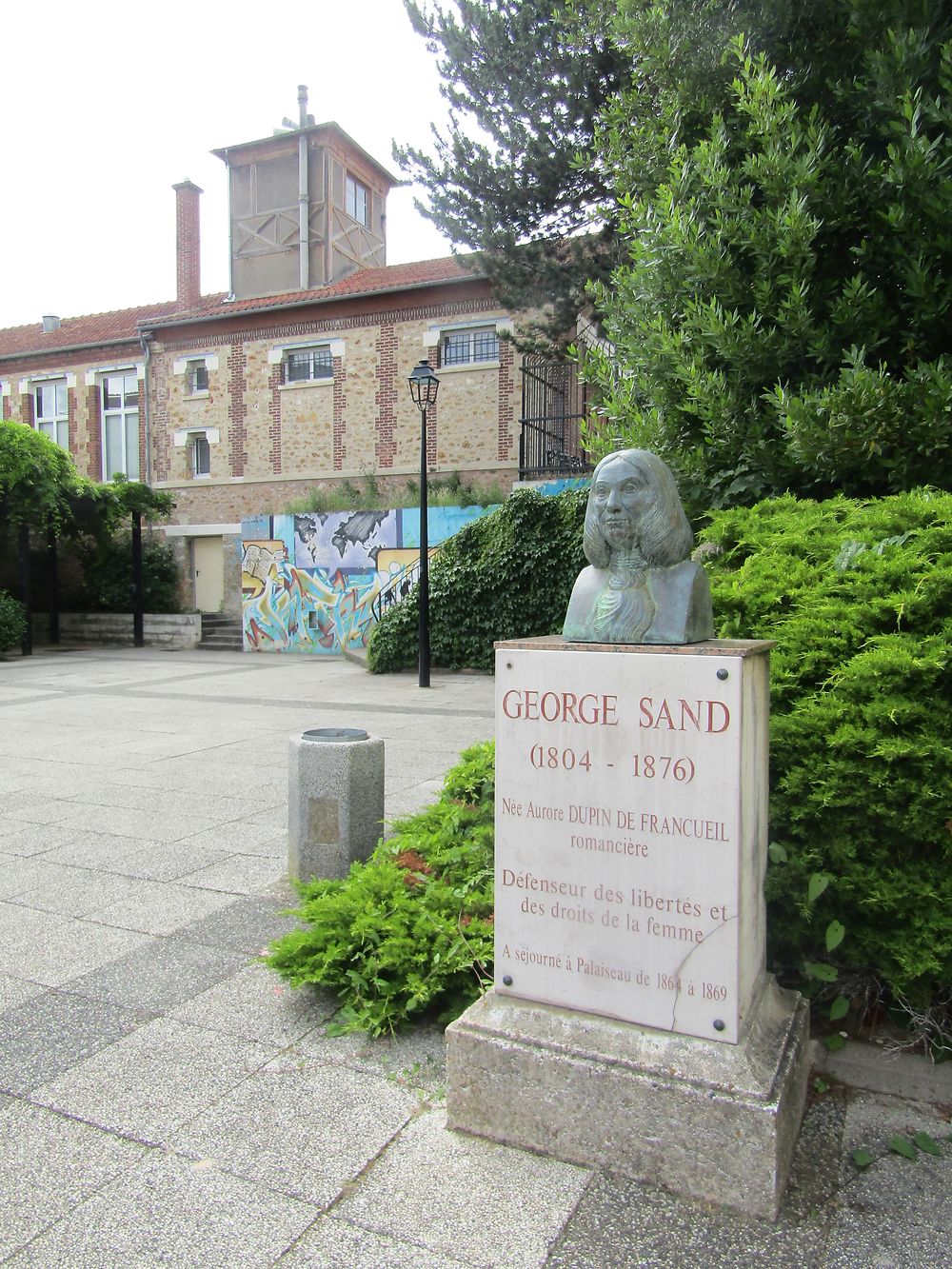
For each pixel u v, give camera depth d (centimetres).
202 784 716
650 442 575
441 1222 228
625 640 259
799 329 514
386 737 912
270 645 2144
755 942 263
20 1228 227
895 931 292
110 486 2247
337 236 2459
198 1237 224
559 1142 253
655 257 568
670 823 244
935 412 463
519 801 266
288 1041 317
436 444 2125
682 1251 219
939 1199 237
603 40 1098
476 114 1300
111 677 1577
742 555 445
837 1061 296
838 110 564
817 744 302
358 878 385
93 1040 319
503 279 1439
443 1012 332
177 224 2562
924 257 500
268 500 2334
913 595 320
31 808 643
